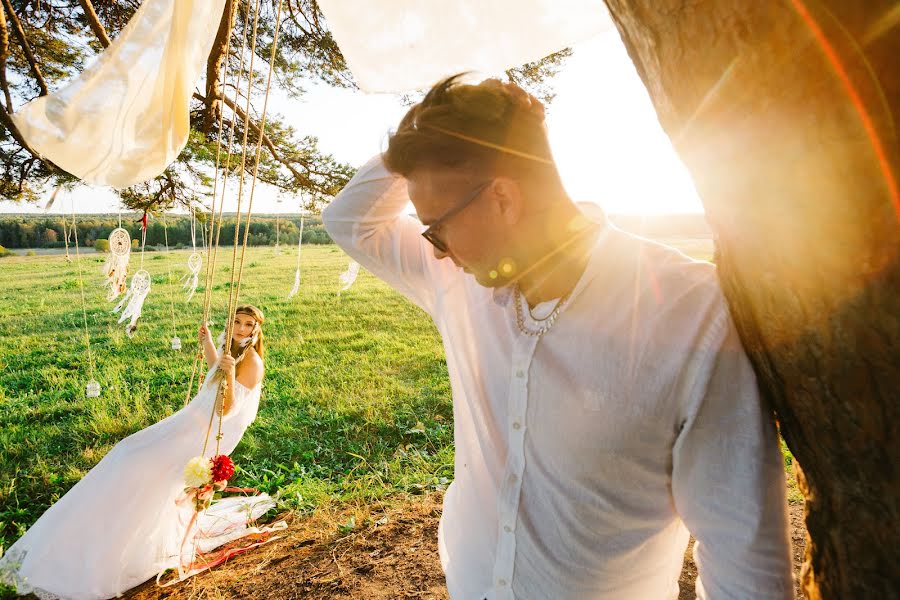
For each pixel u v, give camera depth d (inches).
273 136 287.6
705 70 19.9
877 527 23.7
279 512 169.0
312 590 116.0
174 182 254.7
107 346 404.2
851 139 17.2
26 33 249.1
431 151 33.1
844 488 24.6
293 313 524.4
